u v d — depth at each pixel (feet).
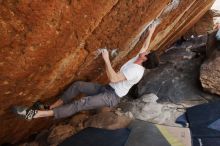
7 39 7.11
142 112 18.45
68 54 10.23
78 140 14.39
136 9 11.25
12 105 11.02
